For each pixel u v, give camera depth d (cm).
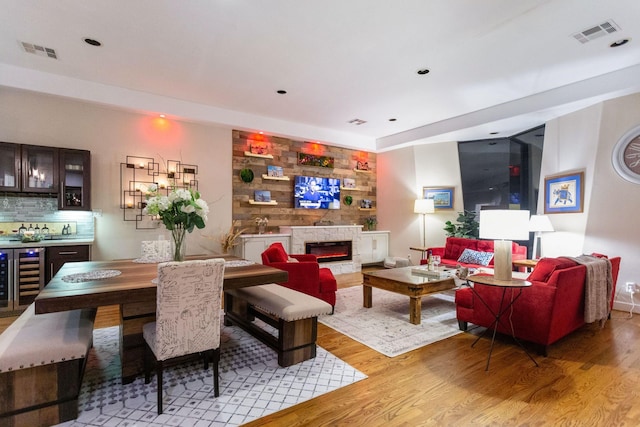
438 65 386
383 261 763
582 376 246
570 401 212
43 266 400
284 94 482
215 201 570
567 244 469
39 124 428
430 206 654
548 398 216
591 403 210
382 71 402
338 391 224
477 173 673
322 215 715
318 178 695
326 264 660
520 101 493
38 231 440
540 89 456
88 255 427
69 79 429
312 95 485
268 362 268
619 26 305
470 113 563
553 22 299
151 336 210
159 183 514
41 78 414
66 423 187
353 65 387
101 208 470
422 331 341
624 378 242
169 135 525
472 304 333
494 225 280
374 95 483
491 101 505
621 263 412
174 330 200
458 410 202
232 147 591
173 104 504
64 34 324
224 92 476
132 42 338
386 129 679
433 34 320
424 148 708
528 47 343
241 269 273
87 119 459
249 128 581
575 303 304
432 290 373
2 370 173
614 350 294
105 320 376
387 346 301
